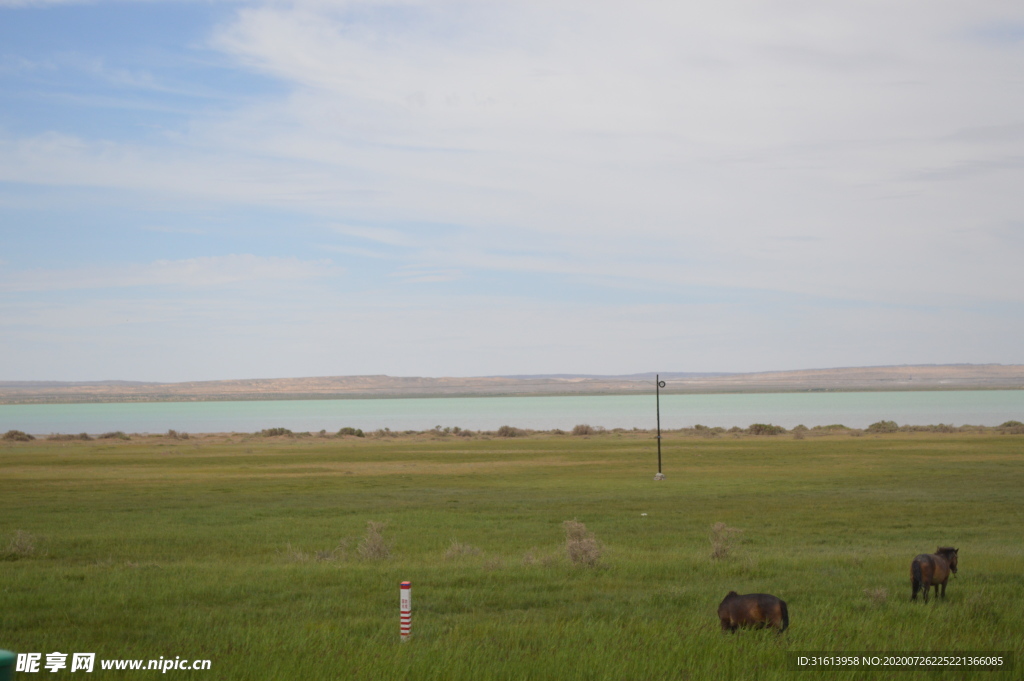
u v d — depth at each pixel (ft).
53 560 66.08
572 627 35.58
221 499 117.19
